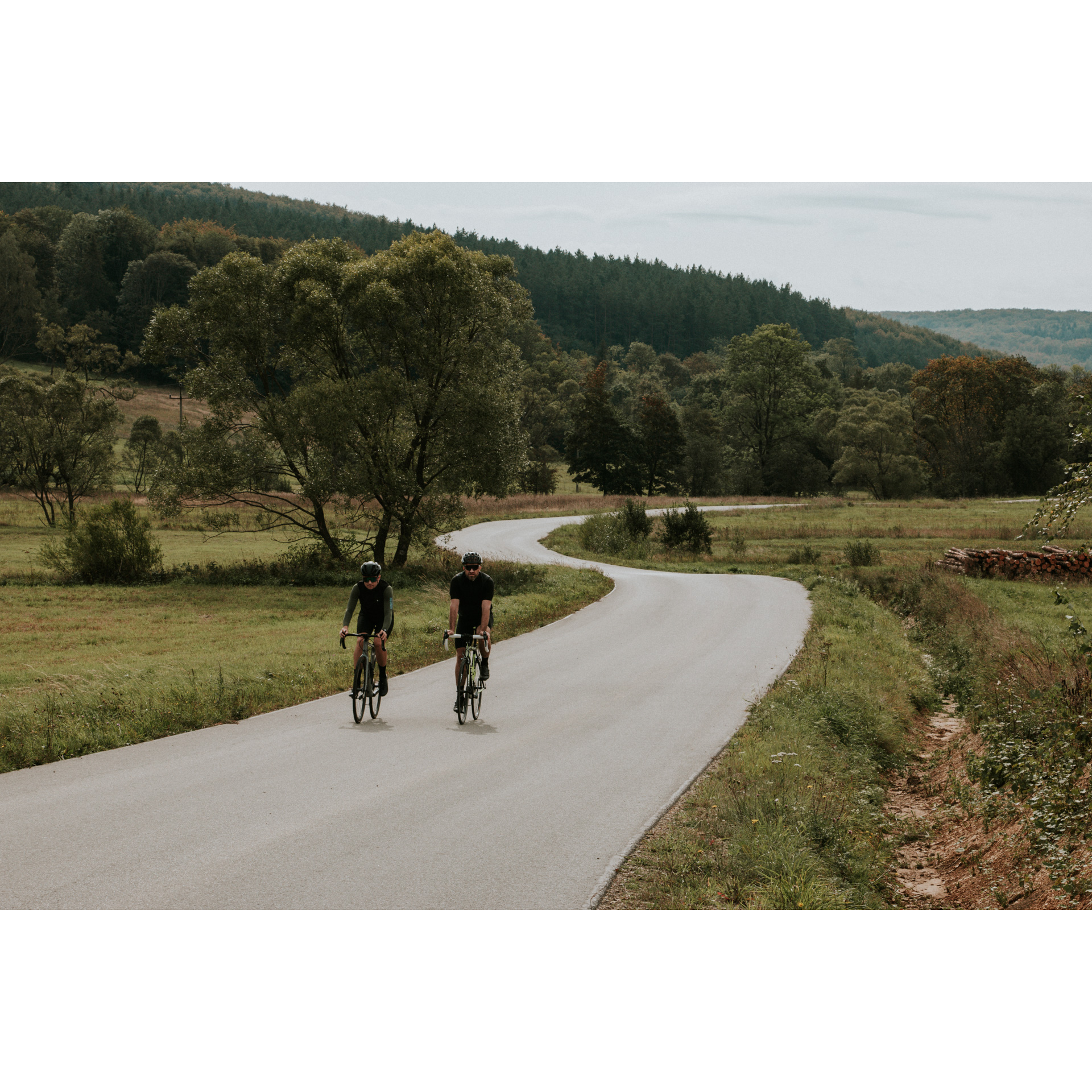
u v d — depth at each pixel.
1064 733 9.99
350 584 35.28
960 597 24.84
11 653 19.89
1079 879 6.84
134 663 17.06
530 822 7.83
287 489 41.84
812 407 121.31
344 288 36.34
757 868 6.95
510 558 43.66
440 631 19.95
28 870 6.55
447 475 35.84
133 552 35.47
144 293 175.50
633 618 23.58
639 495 113.25
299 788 8.74
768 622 22.75
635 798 8.63
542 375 184.50
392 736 11.09
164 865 6.66
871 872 7.90
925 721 15.16
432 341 36.31
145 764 9.61
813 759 10.74
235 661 16.48
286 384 42.94
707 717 12.41
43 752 9.80
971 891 7.91
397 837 7.38
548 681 15.04
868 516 72.12
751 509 80.94
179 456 36.47
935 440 114.00
